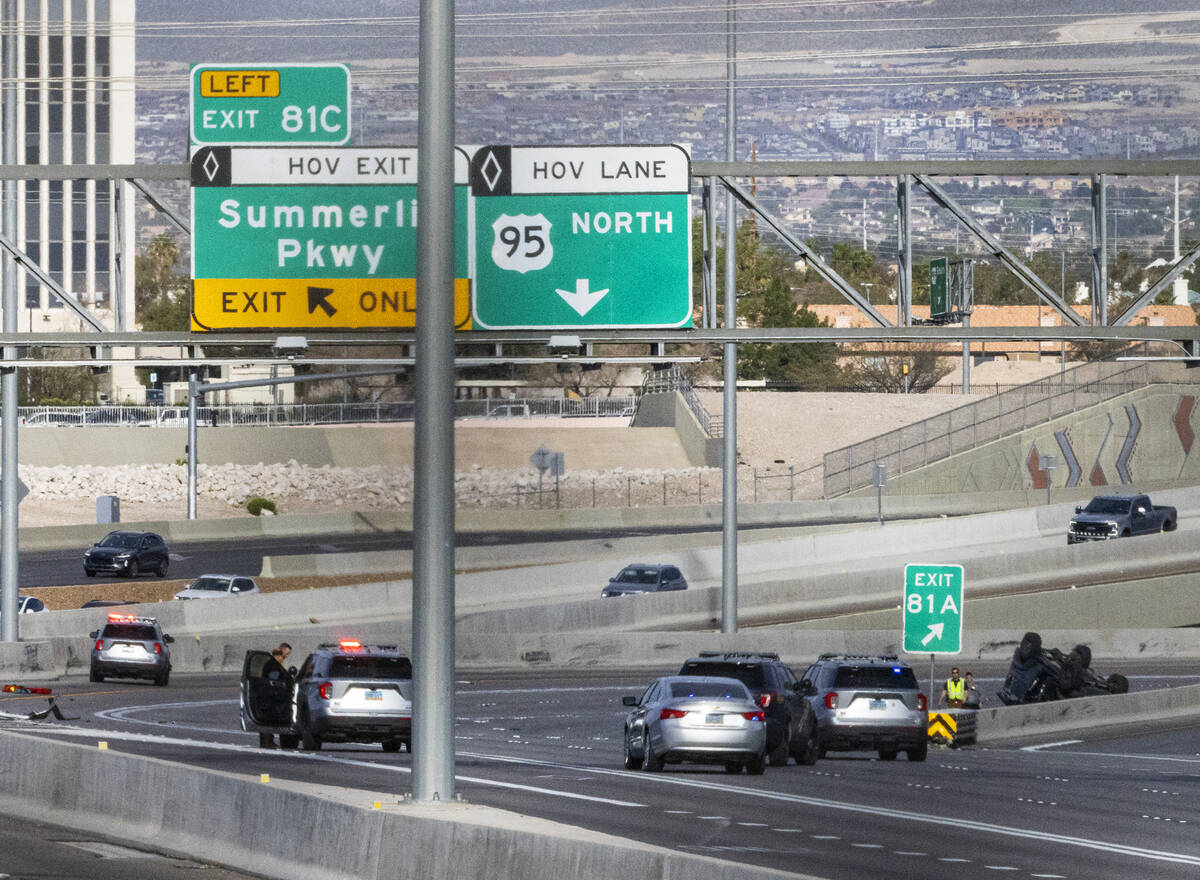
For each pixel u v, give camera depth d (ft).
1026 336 308.60
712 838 225.15
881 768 361.92
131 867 192.85
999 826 254.47
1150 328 311.27
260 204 298.35
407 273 297.74
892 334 305.32
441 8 180.75
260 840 189.98
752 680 353.31
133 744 333.42
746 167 304.50
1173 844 237.86
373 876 168.55
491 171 297.53
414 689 176.35
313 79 317.63
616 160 298.76
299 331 298.35
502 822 161.79
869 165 310.86
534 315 297.74
